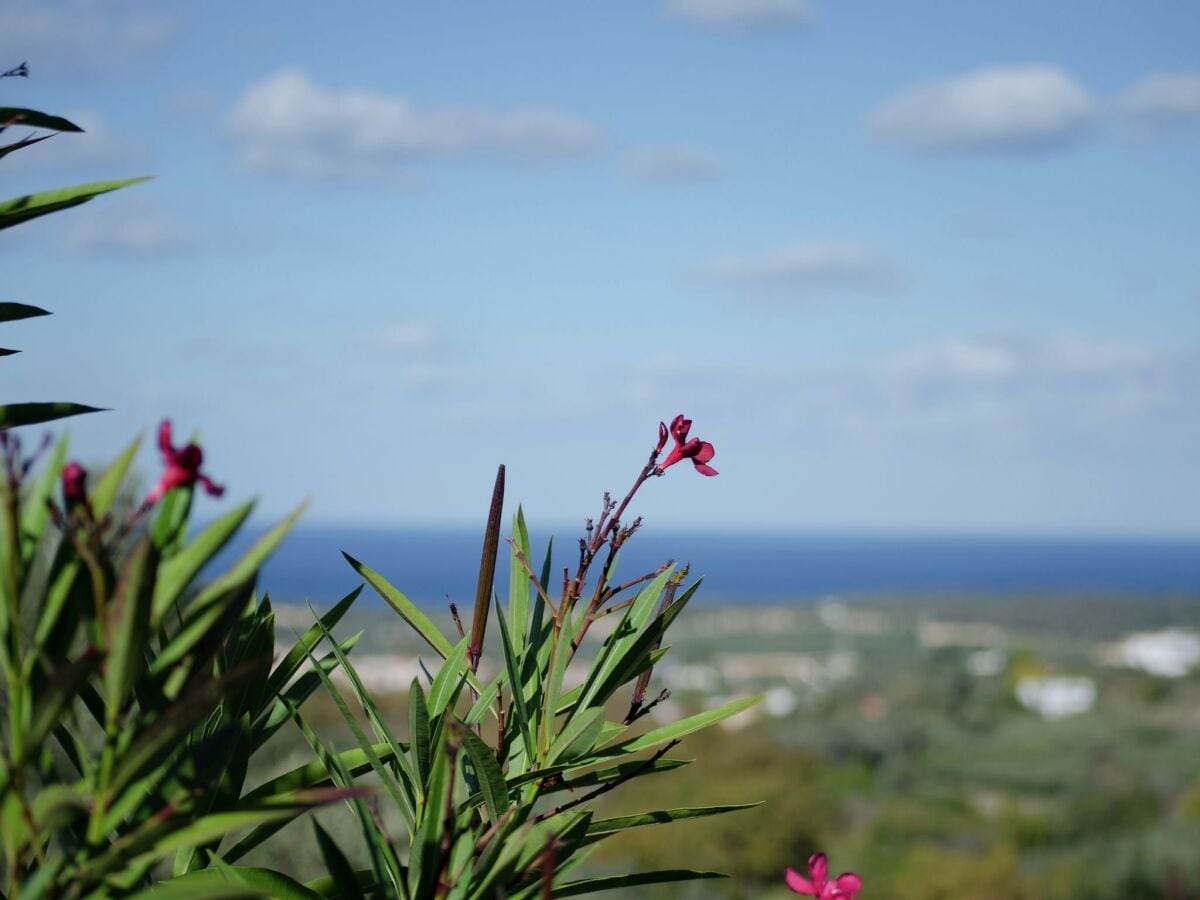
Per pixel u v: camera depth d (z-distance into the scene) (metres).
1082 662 81.94
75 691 0.81
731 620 124.62
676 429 1.31
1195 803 30.30
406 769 1.29
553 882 1.30
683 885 22.39
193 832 0.88
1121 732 44.69
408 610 1.40
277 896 1.16
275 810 0.90
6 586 0.82
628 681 1.34
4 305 1.24
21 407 1.20
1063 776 35.97
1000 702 56.12
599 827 1.32
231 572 0.87
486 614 1.41
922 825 28.86
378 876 1.15
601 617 1.31
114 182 1.19
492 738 1.54
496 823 1.16
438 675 1.35
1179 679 61.97
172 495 0.85
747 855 24.78
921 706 53.47
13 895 0.85
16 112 1.15
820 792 30.30
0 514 0.82
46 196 1.17
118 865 0.86
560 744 1.24
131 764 0.82
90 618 0.84
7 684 0.89
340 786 1.19
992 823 29.45
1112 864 22.16
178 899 0.83
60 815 0.82
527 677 1.40
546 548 1.49
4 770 0.82
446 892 1.12
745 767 30.81
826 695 56.94
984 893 22.91
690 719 1.28
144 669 0.96
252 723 1.27
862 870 25.09
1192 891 19.42
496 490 1.42
